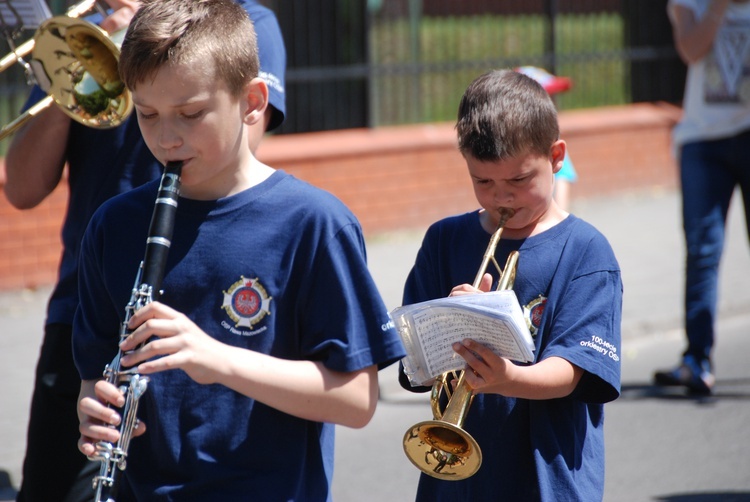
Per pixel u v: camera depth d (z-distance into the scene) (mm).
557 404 4422
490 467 4426
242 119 3721
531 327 4426
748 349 10992
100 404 3539
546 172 4469
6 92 12695
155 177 5266
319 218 3729
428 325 4078
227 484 3635
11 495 7414
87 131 5367
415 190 15828
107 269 3852
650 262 13953
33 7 5625
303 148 14594
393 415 9312
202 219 3740
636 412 9141
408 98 16516
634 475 7789
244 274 3695
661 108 19375
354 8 15547
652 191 18859
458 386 4168
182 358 3350
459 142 4523
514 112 4348
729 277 13289
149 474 3744
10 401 9094
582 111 18406
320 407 3621
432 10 17516
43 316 11633
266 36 5273
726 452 8219
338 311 3668
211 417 3672
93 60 4984
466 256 4656
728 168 9250
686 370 9508
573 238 4527
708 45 9148
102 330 3953
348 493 7637
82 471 5168
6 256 12281
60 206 12648
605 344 4328
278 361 3586
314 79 15188
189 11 3564
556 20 18031
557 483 4301
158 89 3484
